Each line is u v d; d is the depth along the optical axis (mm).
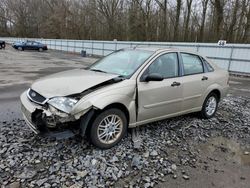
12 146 3697
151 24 35688
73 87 3582
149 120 4234
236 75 15695
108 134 3740
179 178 3223
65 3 51406
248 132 4891
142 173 3262
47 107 3459
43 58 23125
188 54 4914
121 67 4332
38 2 64750
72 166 3273
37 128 3514
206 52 17719
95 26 46031
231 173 3422
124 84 3781
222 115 5828
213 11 29781
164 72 4391
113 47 27203
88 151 3643
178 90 4508
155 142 4113
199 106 5129
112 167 3316
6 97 7000
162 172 3322
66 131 3451
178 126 4867
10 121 4871
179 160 3656
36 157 3441
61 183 2949
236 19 26281
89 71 4395
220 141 4414
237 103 7234
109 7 40781
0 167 3195
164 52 4488
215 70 5480
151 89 4055
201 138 4441
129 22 37344
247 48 15273
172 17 34062
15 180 2967
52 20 54188
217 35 26750
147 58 4270
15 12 67375
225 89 5641
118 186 2977
